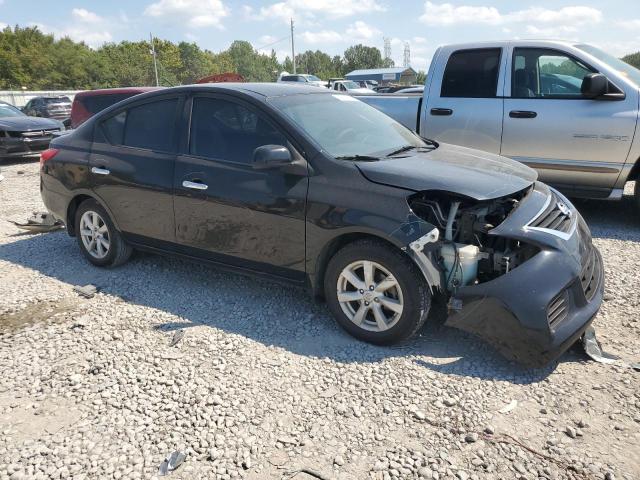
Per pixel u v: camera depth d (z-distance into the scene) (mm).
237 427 2807
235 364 3391
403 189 3357
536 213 3404
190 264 5176
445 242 3322
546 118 5980
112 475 2504
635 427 2707
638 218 6273
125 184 4613
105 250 5062
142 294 4512
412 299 3318
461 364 3307
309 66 113812
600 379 3111
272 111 3889
